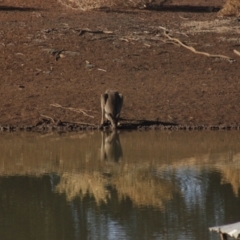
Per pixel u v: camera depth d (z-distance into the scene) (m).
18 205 31.11
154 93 51.72
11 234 27.73
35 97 50.69
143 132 45.62
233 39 63.62
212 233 27.41
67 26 65.50
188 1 79.62
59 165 37.62
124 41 62.06
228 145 41.94
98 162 38.19
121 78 54.81
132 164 37.78
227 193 32.34
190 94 51.56
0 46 59.75
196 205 30.84
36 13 70.00
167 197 31.70
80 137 44.44
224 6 73.25
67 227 28.45
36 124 46.84
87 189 33.56
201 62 58.41
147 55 59.38
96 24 66.81
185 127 46.38
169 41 62.28
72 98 50.50
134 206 30.97
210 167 36.94
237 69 57.25
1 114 48.09
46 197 32.28
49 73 55.47
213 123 47.03
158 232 27.53
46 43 60.75
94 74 55.47
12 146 41.94
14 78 54.41
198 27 67.31
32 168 36.97
